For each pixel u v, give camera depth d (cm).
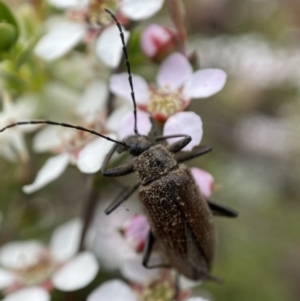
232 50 15
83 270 11
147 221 10
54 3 11
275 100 15
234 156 15
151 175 10
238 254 13
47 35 11
